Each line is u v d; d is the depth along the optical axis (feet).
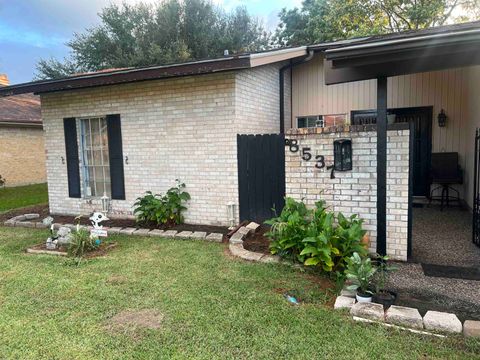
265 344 8.48
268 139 18.43
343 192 14.69
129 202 22.45
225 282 12.17
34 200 32.99
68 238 16.70
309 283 11.89
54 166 24.91
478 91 20.21
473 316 9.53
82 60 77.15
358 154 14.30
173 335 8.98
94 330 9.35
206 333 9.02
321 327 9.16
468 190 23.13
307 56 24.13
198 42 67.15
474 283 11.71
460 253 14.73
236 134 19.15
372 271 10.57
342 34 49.49
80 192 24.12
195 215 20.63
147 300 10.98
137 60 66.08
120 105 21.97
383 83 12.86
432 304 10.28
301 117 28.07
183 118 20.33
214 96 19.43
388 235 13.96
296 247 13.53
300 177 15.42
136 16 74.18
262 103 22.49
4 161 43.29
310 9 61.82
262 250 15.37
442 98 24.81
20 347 8.68
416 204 25.46
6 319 10.04
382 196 13.39
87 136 23.88
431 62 12.25
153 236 18.54
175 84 20.30
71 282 12.56
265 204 18.84
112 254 15.67
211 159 19.89
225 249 16.01
